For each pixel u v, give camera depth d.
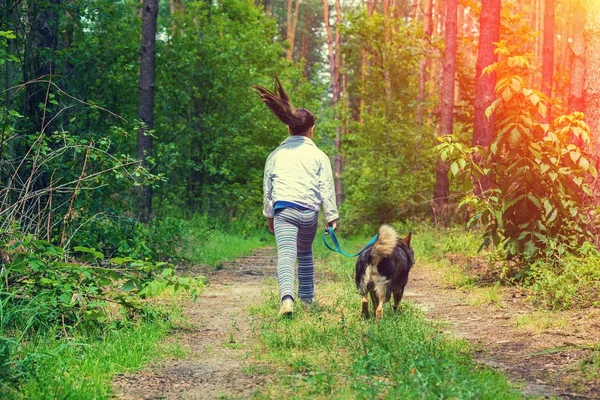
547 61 25.47
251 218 25.97
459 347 5.45
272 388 4.32
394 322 6.08
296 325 6.27
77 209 8.95
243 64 25.41
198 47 24.28
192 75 23.95
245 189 26.12
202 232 18.47
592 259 8.34
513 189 9.02
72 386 4.20
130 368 4.92
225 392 4.31
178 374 4.80
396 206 25.06
